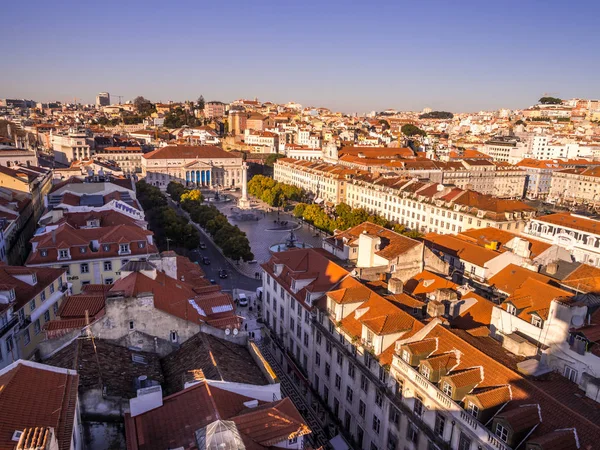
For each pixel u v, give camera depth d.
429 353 56.81
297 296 85.81
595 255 119.94
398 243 88.81
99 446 42.91
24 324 67.81
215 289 75.38
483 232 116.06
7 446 30.73
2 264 74.38
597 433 40.91
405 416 56.28
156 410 41.69
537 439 40.72
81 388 42.12
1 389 35.06
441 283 79.00
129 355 53.41
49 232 98.81
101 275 96.31
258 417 38.59
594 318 55.94
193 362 51.28
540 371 52.44
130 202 140.62
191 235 154.88
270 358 98.06
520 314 63.91
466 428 47.28
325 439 72.56
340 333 71.44
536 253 100.62
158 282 64.00
